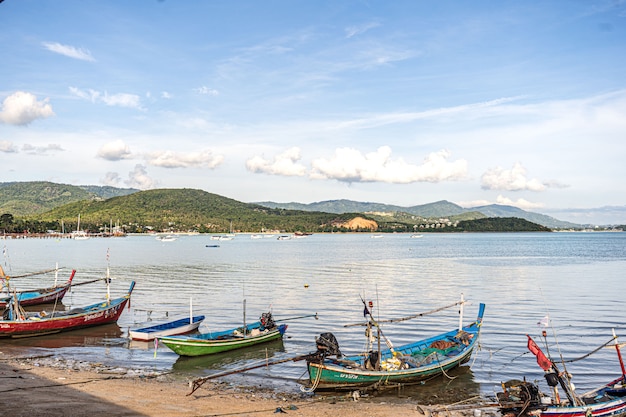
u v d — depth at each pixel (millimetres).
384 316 45094
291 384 26266
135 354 32094
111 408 21766
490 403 21234
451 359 27656
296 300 54719
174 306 50812
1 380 25688
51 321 37219
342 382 24609
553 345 34500
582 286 66125
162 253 149125
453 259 122000
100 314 40469
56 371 27797
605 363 30000
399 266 101062
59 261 114062
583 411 20312
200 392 24719
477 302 52719
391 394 24891
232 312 47281
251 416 21391
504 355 31938
